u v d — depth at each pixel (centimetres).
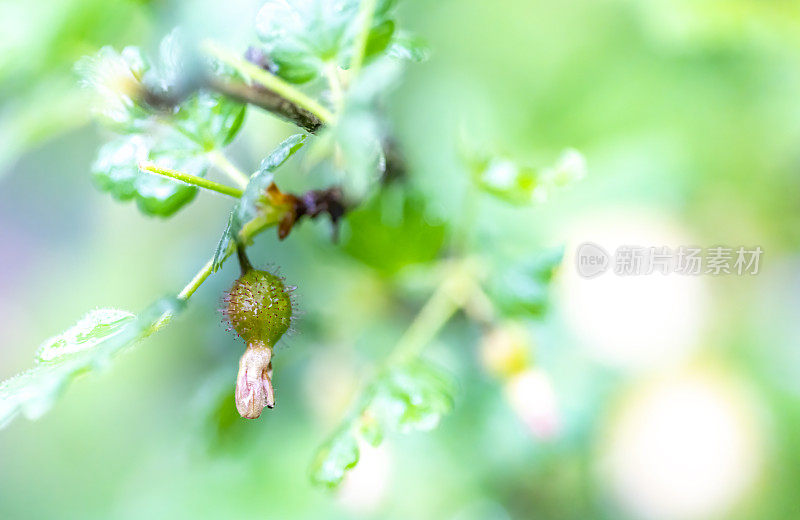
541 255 28
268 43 24
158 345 39
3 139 25
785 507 34
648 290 33
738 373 35
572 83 38
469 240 28
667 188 36
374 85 23
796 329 36
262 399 23
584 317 33
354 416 26
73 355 23
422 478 31
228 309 23
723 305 36
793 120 36
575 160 26
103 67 23
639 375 33
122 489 45
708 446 34
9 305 50
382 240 28
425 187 28
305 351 31
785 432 35
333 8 24
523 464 32
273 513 31
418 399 26
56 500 47
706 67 37
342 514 31
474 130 36
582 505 33
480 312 28
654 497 34
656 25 36
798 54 36
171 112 24
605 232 34
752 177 37
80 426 47
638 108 38
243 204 23
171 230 42
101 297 45
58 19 23
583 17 38
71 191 44
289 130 28
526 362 28
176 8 23
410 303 31
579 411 32
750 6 35
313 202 24
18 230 48
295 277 31
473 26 38
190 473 33
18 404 22
